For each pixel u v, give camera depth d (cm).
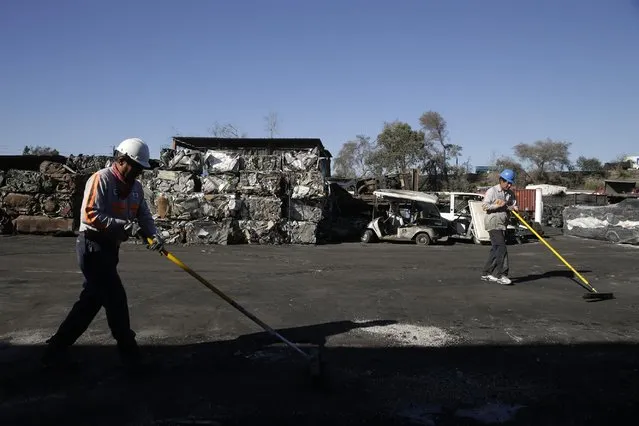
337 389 376
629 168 4697
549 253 1353
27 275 821
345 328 536
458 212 1795
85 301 405
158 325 536
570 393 376
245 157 1480
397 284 809
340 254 1273
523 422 331
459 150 4369
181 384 381
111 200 400
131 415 329
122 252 1176
